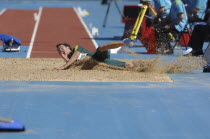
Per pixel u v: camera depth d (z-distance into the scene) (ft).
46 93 55.57
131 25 122.93
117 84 62.13
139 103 51.85
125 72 71.36
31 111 47.67
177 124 44.39
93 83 62.23
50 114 46.65
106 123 44.09
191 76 71.61
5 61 83.41
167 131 42.29
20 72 69.26
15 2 311.88
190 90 59.77
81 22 182.09
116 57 94.27
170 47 102.58
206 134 41.65
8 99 52.44
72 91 56.90
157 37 102.83
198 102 53.16
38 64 80.69
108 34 143.02
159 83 64.03
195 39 102.06
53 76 66.18
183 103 52.54
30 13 221.46
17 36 132.67
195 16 114.93
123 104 51.21
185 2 119.44
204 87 62.18
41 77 65.31
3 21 180.04
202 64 76.64
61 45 73.41
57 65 79.71
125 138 40.06
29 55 96.12
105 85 61.16
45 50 104.53
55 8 259.39
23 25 165.37
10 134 40.34
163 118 46.26
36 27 158.81
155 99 54.03
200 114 48.06
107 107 49.70
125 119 45.55
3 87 58.59
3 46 101.19
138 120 45.34
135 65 73.61
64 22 179.93
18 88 58.18
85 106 49.96
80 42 121.39
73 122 44.16
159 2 111.96
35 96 53.98
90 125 43.39
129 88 59.77
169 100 53.78
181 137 40.78
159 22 106.83
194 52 102.27
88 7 271.69
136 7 128.26
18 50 101.04
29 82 62.03
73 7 270.26
